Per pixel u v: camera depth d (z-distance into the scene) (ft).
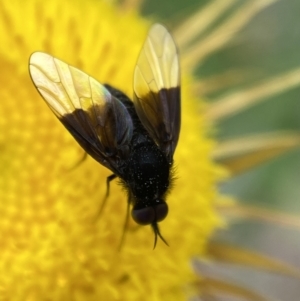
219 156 0.15
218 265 0.16
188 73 0.16
